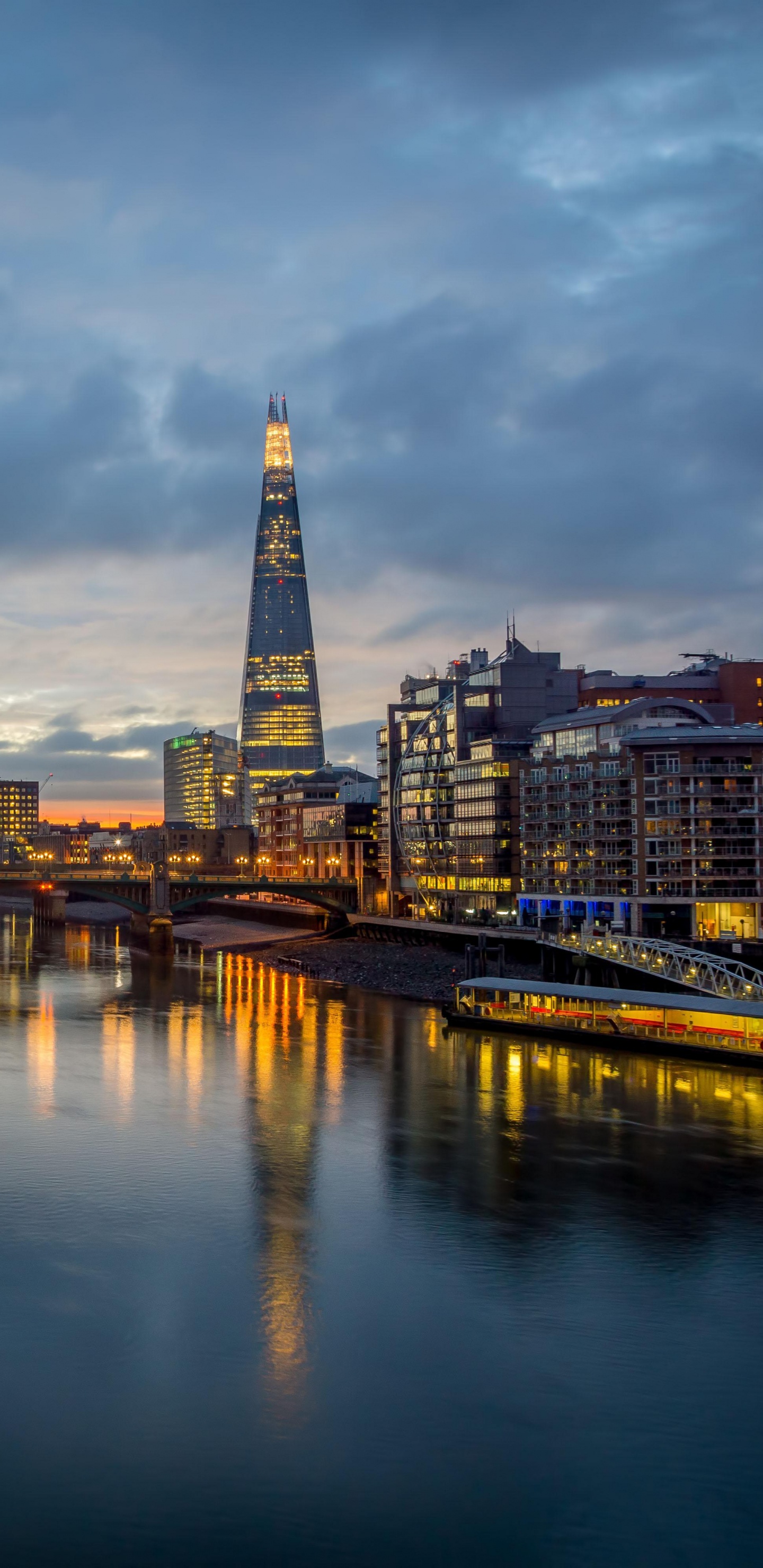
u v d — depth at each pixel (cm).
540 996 13662
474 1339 5769
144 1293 6231
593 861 18612
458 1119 9644
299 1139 9044
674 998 12631
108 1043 13262
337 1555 4266
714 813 17325
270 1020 14912
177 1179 8044
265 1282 6375
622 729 18838
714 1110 9944
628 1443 4931
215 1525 4416
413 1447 4891
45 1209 7431
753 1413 5162
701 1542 4356
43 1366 5488
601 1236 7038
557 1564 4244
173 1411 5131
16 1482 4653
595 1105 10125
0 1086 10900
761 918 17338
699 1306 6138
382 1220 7281
